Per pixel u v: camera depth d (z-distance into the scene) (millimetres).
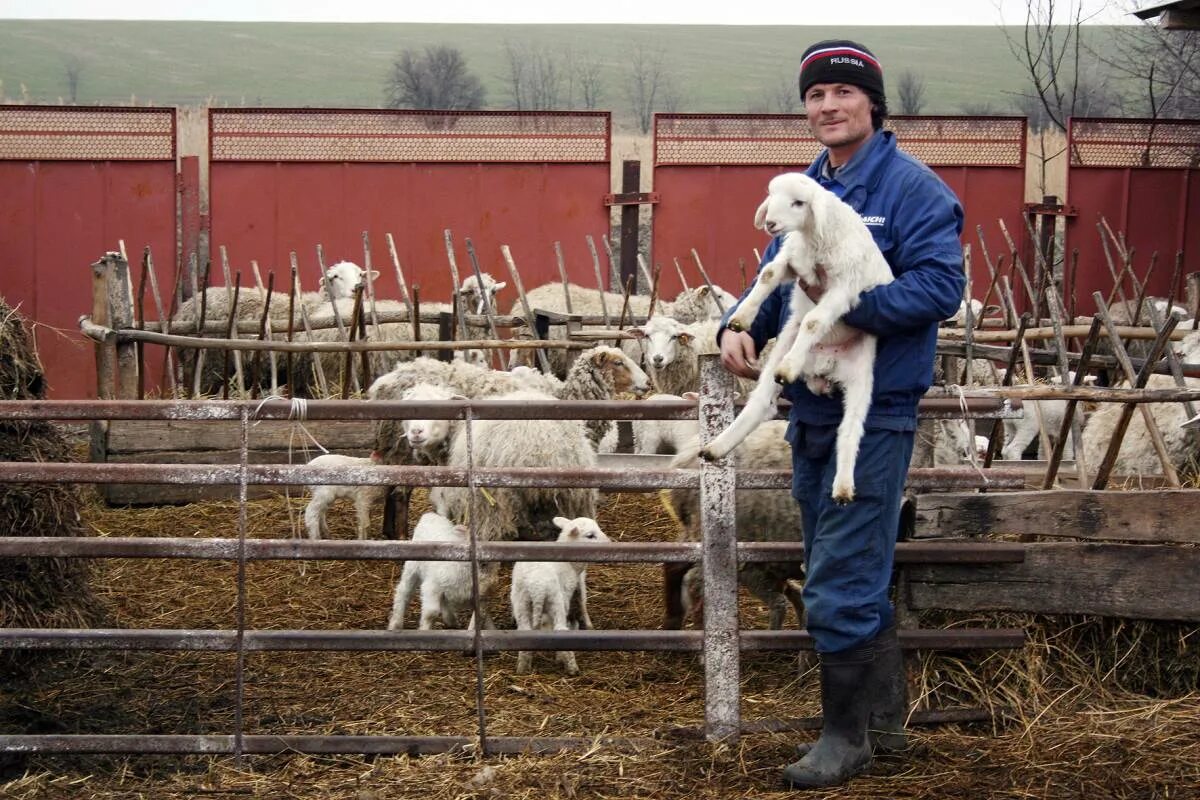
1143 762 4441
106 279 9367
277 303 12297
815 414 4297
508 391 7945
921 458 5977
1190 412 6566
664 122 14945
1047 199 15148
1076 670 5129
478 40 81875
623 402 4836
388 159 14766
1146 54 19672
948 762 4527
